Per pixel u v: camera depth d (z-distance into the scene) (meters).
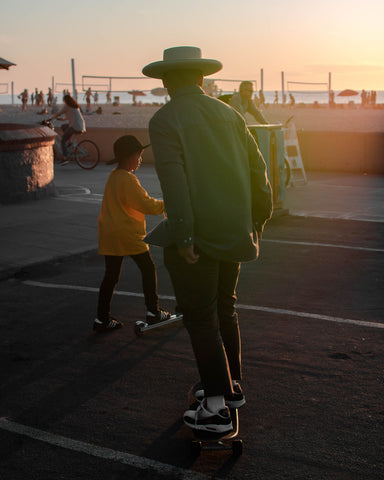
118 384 3.72
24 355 4.23
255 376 3.74
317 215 9.59
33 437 3.10
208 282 2.82
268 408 3.32
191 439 3.04
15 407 3.45
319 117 43.84
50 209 10.20
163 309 5.19
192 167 2.70
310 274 6.17
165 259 2.88
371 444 2.91
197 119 2.72
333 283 5.82
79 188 12.75
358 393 3.47
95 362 4.07
